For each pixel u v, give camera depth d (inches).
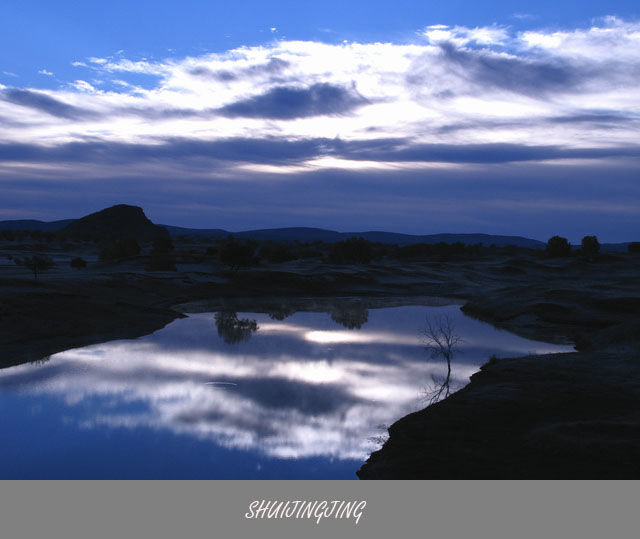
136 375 1114.1
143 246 7760.8
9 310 1584.6
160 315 2054.6
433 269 4439.0
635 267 4347.9
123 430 788.0
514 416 752.3
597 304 2103.8
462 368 1203.9
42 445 727.7
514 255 6801.2
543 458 599.8
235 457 690.2
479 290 3346.5
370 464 650.8
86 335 1574.8
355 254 4918.8
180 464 666.8
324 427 802.2
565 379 938.7
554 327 1857.8
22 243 7603.4
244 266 3759.8
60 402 921.5
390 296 3159.5
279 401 935.0
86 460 680.4
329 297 3063.5
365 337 1648.6
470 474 582.6
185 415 857.5
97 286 2372.0
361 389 1017.5
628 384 896.9
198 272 3410.4
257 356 1331.2
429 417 773.3
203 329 1795.0
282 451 710.5
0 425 804.0
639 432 636.7
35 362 1225.4
